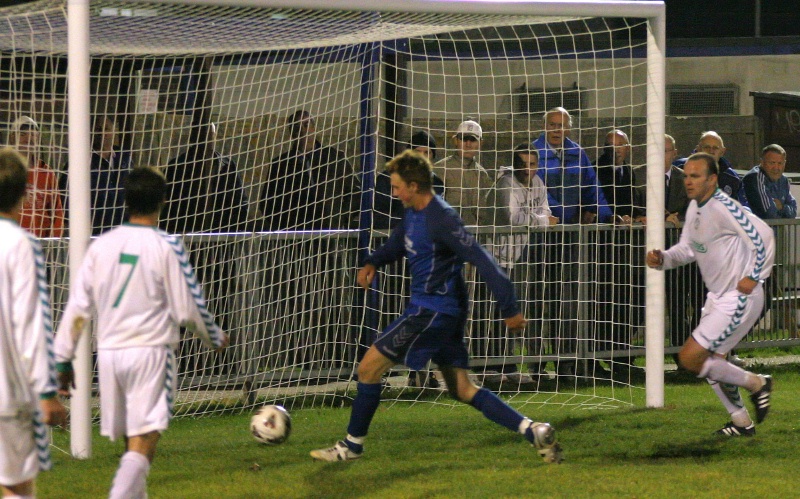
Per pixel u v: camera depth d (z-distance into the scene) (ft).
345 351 97.91
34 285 43.24
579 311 100.68
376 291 97.76
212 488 61.05
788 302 112.47
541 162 102.27
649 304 87.40
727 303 72.02
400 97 114.32
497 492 59.31
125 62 107.55
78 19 69.00
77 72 69.10
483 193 105.91
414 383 100.94
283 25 84.99
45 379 42.86
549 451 65.10
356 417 67.41
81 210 69.41
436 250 62.90
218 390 95.96
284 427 68.39
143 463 50.98
